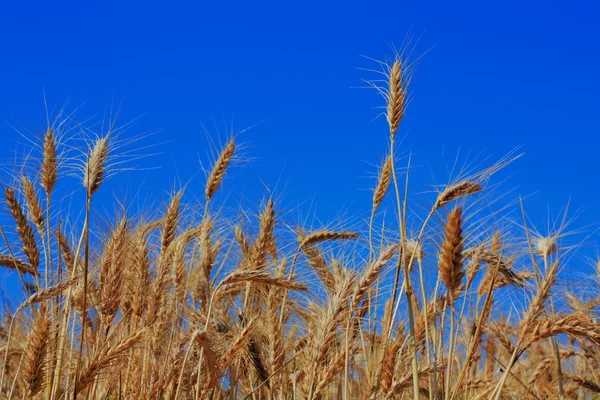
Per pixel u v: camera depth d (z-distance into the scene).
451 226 1.30
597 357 1.52
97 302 1.43
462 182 1.38
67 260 1.53
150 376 1.42
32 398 1.36
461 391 1.45
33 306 1.39
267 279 1.38
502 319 1.54
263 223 1.56
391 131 1.38
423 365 1.41
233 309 1.49
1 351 1.44
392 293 1.40
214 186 1.62
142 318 1.45
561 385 1.46
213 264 1.50
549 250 1.37
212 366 1.32
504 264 1.40
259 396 1.48
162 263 1.49
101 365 1.36
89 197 1.37
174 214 1.53
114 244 1.43
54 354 1.39
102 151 1.39
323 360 1.36
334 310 1.37
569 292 1.37
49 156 1.53
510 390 1.57
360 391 1.45
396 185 1.34
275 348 1.47
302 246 1.55
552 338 1.47
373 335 1.44
